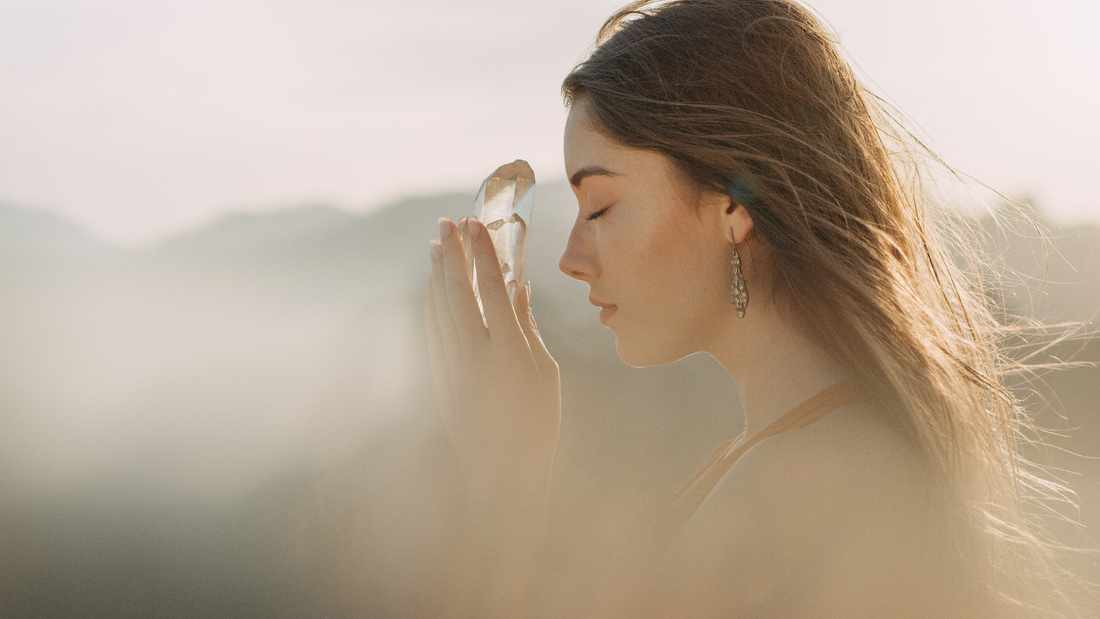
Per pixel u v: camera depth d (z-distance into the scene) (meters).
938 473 0.96
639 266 1.11
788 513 0.86
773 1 1.14
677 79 1.08
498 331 1.14
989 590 0.99
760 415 1.08
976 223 1.51
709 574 0.86
